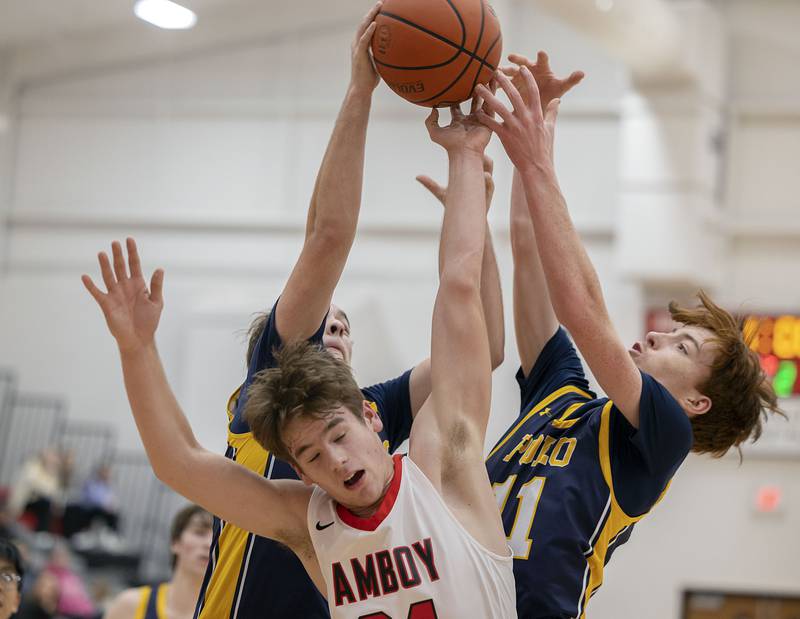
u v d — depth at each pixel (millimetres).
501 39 3326
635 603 11797
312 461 2633
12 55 15086
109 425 14398
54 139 14891
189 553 5453
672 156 11961
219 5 14391
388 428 3795
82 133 14812
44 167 14867
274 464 3357
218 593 3336
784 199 12422
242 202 14203
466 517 2744
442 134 3166
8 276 14812
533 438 3412
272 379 2689
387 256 13469
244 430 3418
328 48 14227
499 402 11414
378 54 3236
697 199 11930
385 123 13703
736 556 11641
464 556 2662
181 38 14570
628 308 12375
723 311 3455
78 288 14617
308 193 14062
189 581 5473
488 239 3635
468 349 2891
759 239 12516
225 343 13273
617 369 3039
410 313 13188
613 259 12609
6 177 14898
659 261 11883
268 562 3285
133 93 14719
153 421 2754
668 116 12023
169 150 14516
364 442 2656
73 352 14570
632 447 3205
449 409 2844
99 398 14461
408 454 2852
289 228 14070
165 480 2803
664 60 11422
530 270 3832
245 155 14289
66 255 14711
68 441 14406
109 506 13344
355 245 13570
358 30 3291
